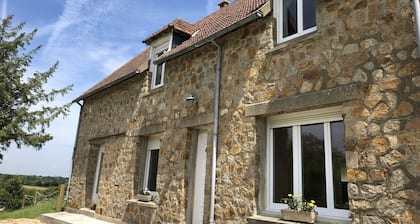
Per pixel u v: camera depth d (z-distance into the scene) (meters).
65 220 8.77
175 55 7.18
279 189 4.99
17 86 13.99
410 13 3.76
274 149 5.22
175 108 7.33
